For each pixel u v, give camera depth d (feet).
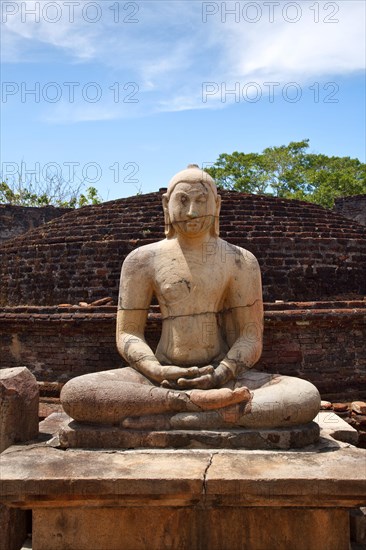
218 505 13.93
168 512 14.35
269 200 43.14
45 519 14.42
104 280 37.81
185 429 16.10
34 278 40.47
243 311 18.39
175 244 18.63
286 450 15.71
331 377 29.99
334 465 14.34
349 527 15.33
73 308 31.19
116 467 14.25
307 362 29.71
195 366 17.79
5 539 15.31
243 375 17.85
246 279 18.49
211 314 18.20
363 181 113.39
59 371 31.01
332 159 125.80
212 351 18.07
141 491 13.42
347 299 37.14
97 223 41.29
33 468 14.21
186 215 17.90
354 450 15.74
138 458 14.98
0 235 77.25
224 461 14.67
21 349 32.12
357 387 30.35
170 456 15.14
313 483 13.33
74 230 40.96
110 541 14.35
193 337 17.92
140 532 14.37
